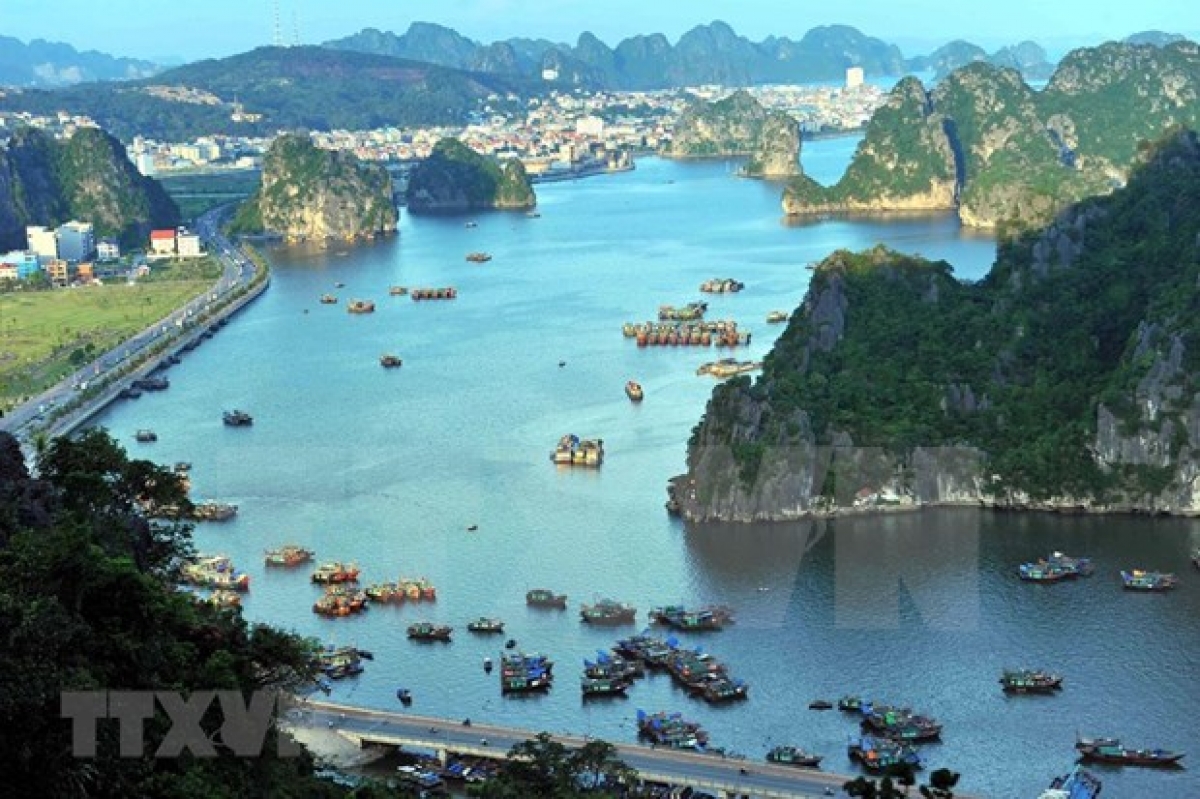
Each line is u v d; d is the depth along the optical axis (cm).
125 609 17512
